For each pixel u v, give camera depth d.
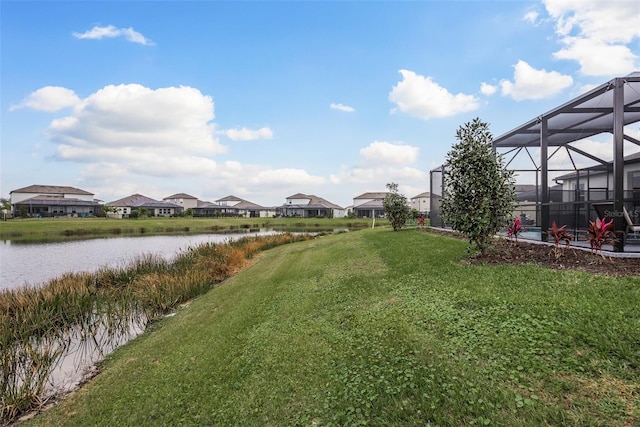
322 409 3.16
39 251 22.88
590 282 5.01
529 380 2.96
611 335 3.38
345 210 94.94
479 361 3.36
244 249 18.20
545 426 2.45
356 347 4.20
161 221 54.34
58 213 68.62
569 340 3.41
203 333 6.05
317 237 23.95
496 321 4.12
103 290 10.90
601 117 9.80
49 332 7.37
